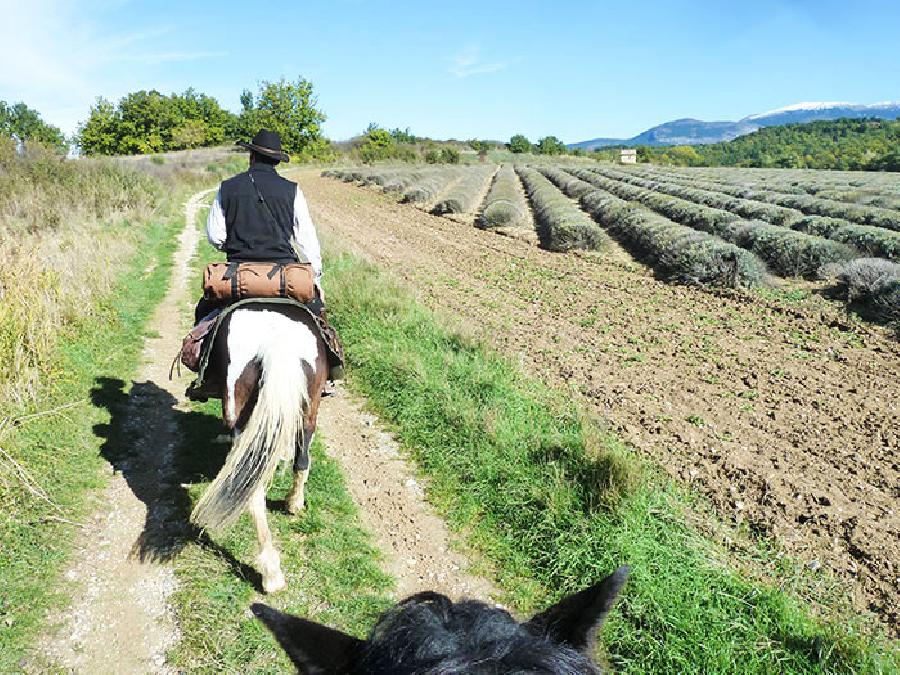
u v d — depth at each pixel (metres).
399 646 1.22
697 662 3.83
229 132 72.50
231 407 4.16
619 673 3.85
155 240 17.97
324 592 4.46
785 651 3.87
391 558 4.97
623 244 20.78
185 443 6.49
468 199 33.56
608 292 14.21
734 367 9.48
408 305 10.62
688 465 6.40
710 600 4.29
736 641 3.98
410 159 75.31
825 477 6.27
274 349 4.02
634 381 8.75
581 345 10.30
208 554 4.77
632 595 4.34
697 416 7.65
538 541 5.05
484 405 7.01
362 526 5.33
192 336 4.54
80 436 6.34
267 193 4.70
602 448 5.79
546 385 8.37
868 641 4.03
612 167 76.50
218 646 3.98
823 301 13.17
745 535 5.27
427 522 5.44
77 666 3.82
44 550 4.70
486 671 1.11
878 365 9.68
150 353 9.12
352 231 23.39
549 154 101.38
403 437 6.76
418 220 27.39
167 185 30.52
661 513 5.22
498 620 1.30
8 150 21.02
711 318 12.17
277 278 4.45
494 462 5.94
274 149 4.79
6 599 4.20
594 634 1.38
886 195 29.77
